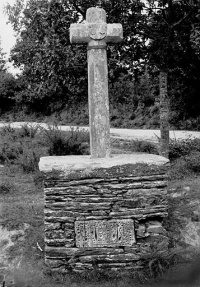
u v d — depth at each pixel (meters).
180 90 15.48
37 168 8.82
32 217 6.04
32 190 7.52
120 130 19.50
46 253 4.84
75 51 8.54
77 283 4.66
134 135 15.78
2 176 8.48
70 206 4.81
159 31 9.21
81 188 4.79
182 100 17.45
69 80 9.11
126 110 23.39
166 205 4.93
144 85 23.05
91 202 4.82
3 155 9.95
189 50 9.38
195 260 5.02
